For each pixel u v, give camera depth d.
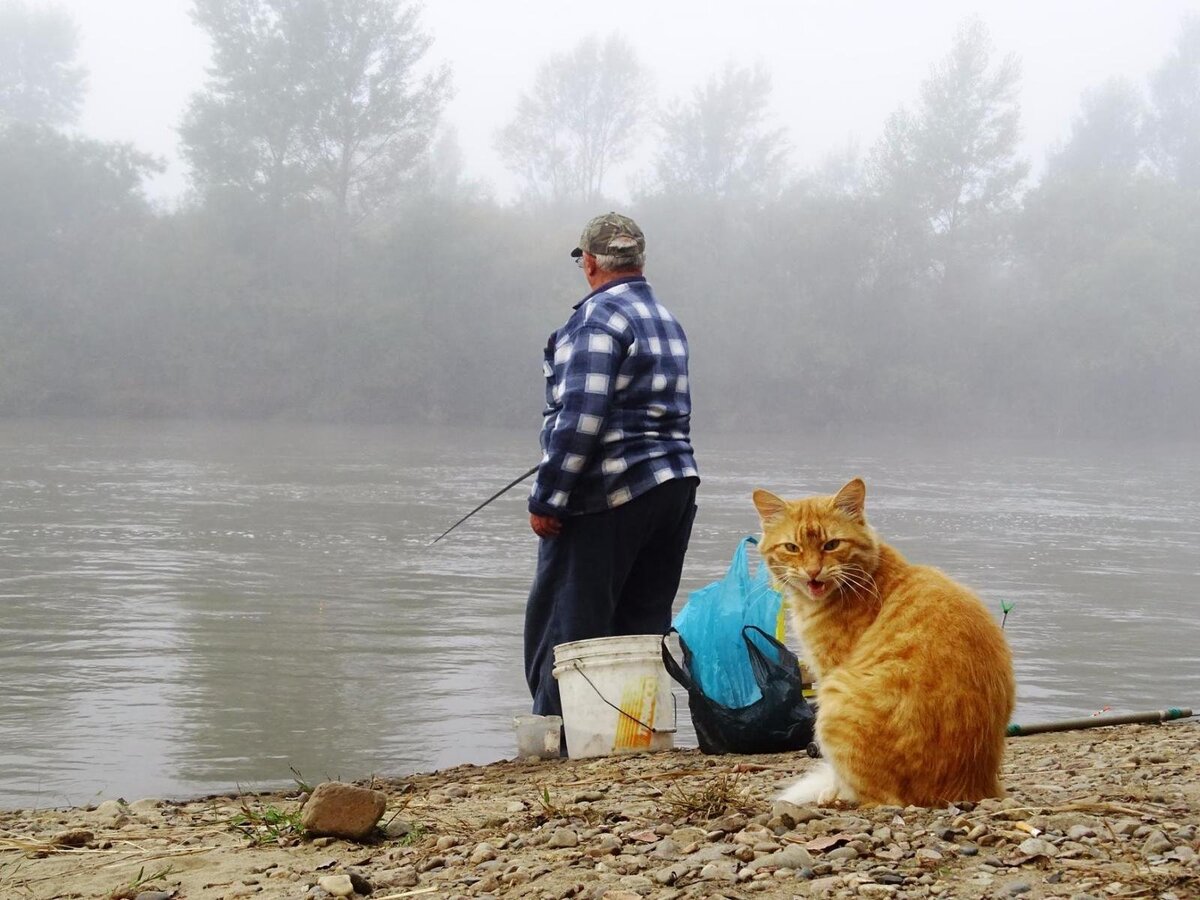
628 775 4.66
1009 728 5.50
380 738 6.47
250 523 16.77
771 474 29.14
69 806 5.14
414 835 3.65
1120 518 21.02
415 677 7.91
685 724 6.68
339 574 12.46
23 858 3.57
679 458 5.48
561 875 2.96
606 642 5.34
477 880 3.02
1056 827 3.10
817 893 2.67
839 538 3.82
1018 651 9.30
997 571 14.10
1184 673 8.59
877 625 3.70
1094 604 11.85
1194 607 11.77
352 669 8.11
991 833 3.03
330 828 3.62
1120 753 4.91
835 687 3.56
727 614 5.38
